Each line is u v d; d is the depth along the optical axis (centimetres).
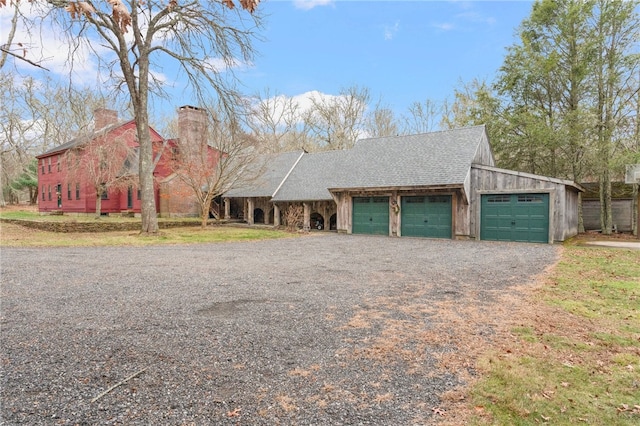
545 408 258
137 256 1006
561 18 1766
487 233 1534
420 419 244
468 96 2808
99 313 470
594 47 1709
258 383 292
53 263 861
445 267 838
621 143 1719
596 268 820
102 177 1958
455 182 1517
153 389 280
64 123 3419
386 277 716
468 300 543
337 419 244
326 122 3819
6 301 524
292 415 248
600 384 294
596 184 1986
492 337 393
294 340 382
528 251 1145
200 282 661
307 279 694
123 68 1505
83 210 2403
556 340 385
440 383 294
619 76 1708
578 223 1864
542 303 527
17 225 1905
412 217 1717
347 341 380
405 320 449
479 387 287
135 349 356
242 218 2659
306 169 2378
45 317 452
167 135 3088
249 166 2248
